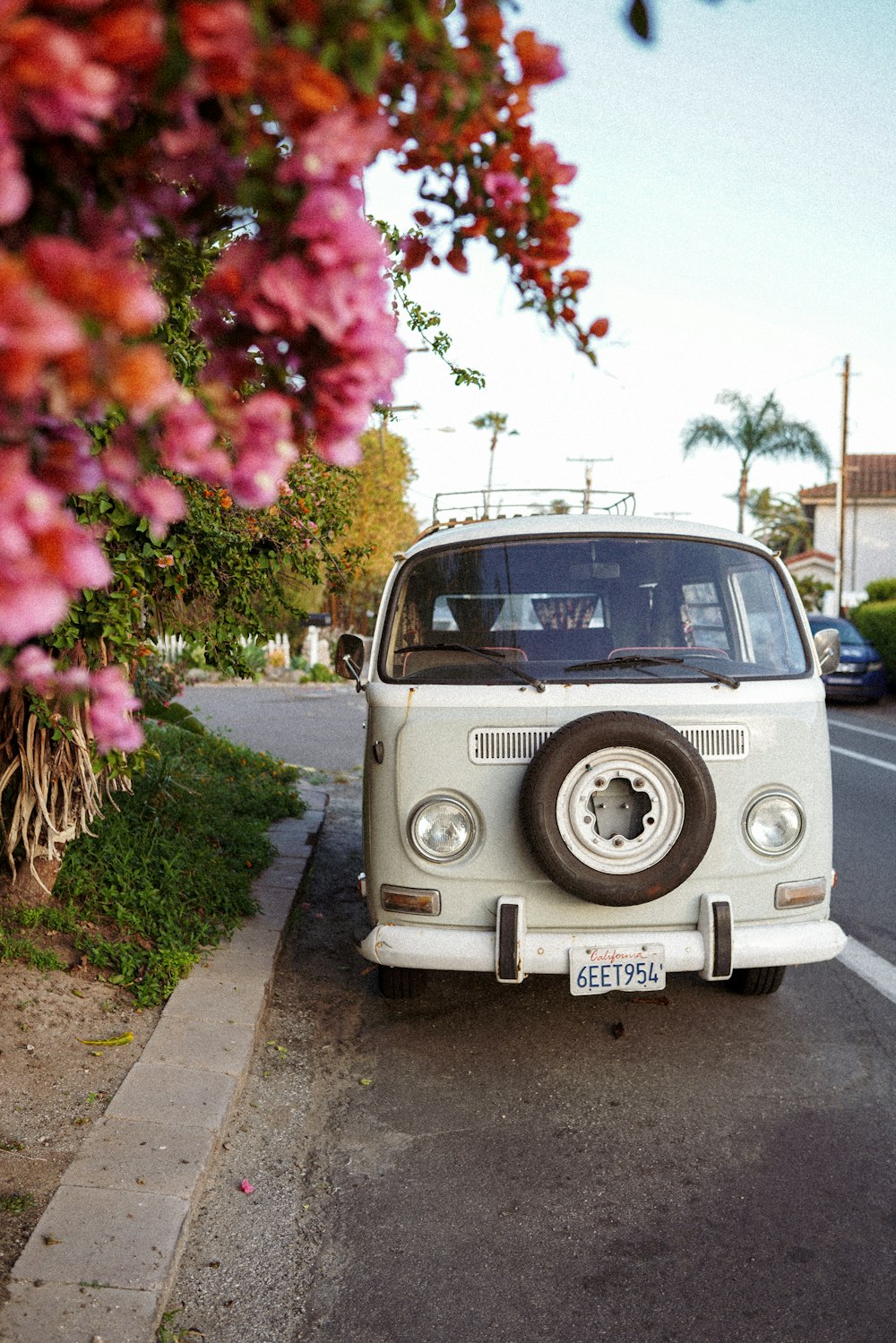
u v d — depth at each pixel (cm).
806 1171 369
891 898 711
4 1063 405
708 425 3628
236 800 876
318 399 146
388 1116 412
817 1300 301
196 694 2212
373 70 124
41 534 109
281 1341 284
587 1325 291
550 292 177
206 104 138
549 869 409
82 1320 270
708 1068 452
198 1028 452
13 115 107
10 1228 307
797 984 552
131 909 559
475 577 479
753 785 439
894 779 1175
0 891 530
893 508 4769
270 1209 346
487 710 437
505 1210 348
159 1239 305
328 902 705
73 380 106
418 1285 309
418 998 534
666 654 466
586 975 423
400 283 398
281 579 594
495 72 151
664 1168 372
